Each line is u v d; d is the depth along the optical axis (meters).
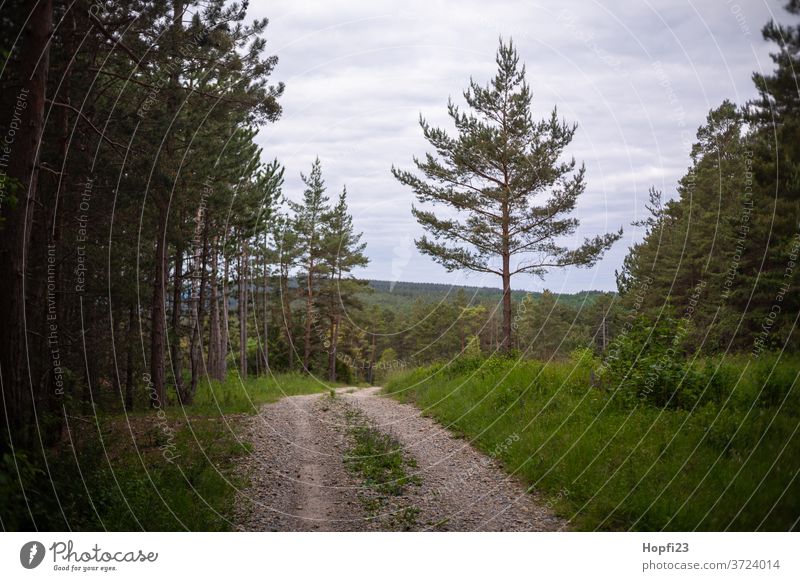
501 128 23.16
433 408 16.16
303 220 42.28
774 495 6.43
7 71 8.47
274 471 9.89
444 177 23.58
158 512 7.10
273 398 22.56
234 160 19.09
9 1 8.27
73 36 11.28
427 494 8.38
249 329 40.19
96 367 15.29
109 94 13.63
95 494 7.24
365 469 9.96
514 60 22.80
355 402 20.33
